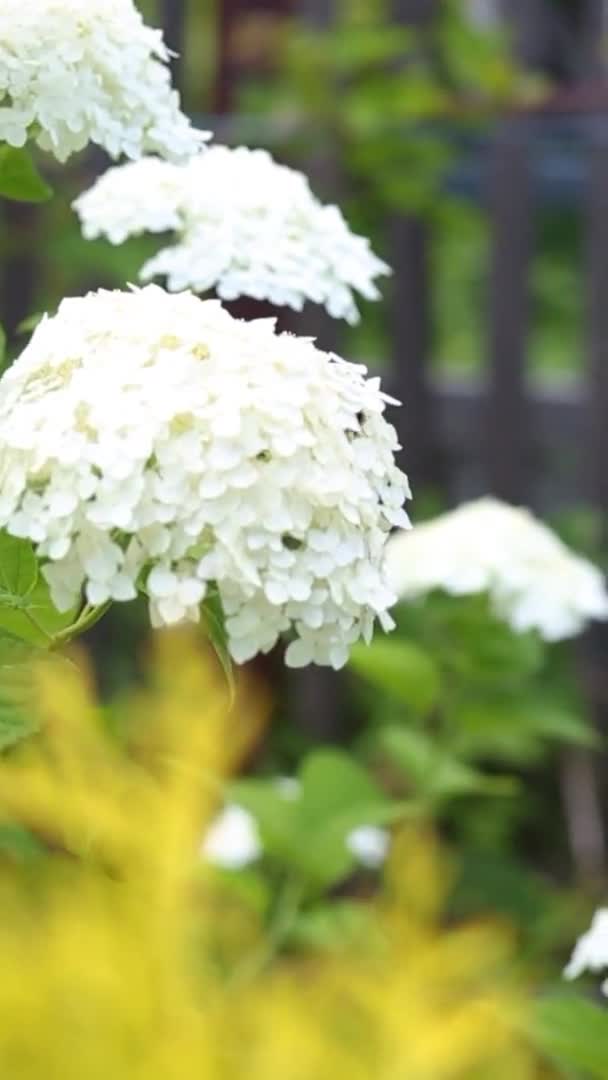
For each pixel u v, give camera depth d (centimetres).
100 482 221
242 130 452
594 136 449
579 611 341
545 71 563
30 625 243
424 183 453
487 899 388
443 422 476
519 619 339
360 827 314
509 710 344
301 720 446
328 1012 133
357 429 234
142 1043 128
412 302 472
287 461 225
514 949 377
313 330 451
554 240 589
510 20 511
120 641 439
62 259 419
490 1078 143
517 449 458
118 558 222
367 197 454
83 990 128
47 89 257
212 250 285
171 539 221
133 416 223
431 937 156
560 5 577
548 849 434
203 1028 130
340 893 369
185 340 233
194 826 150
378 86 446
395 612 389
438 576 339
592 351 449
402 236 470
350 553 229
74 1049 125
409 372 474
